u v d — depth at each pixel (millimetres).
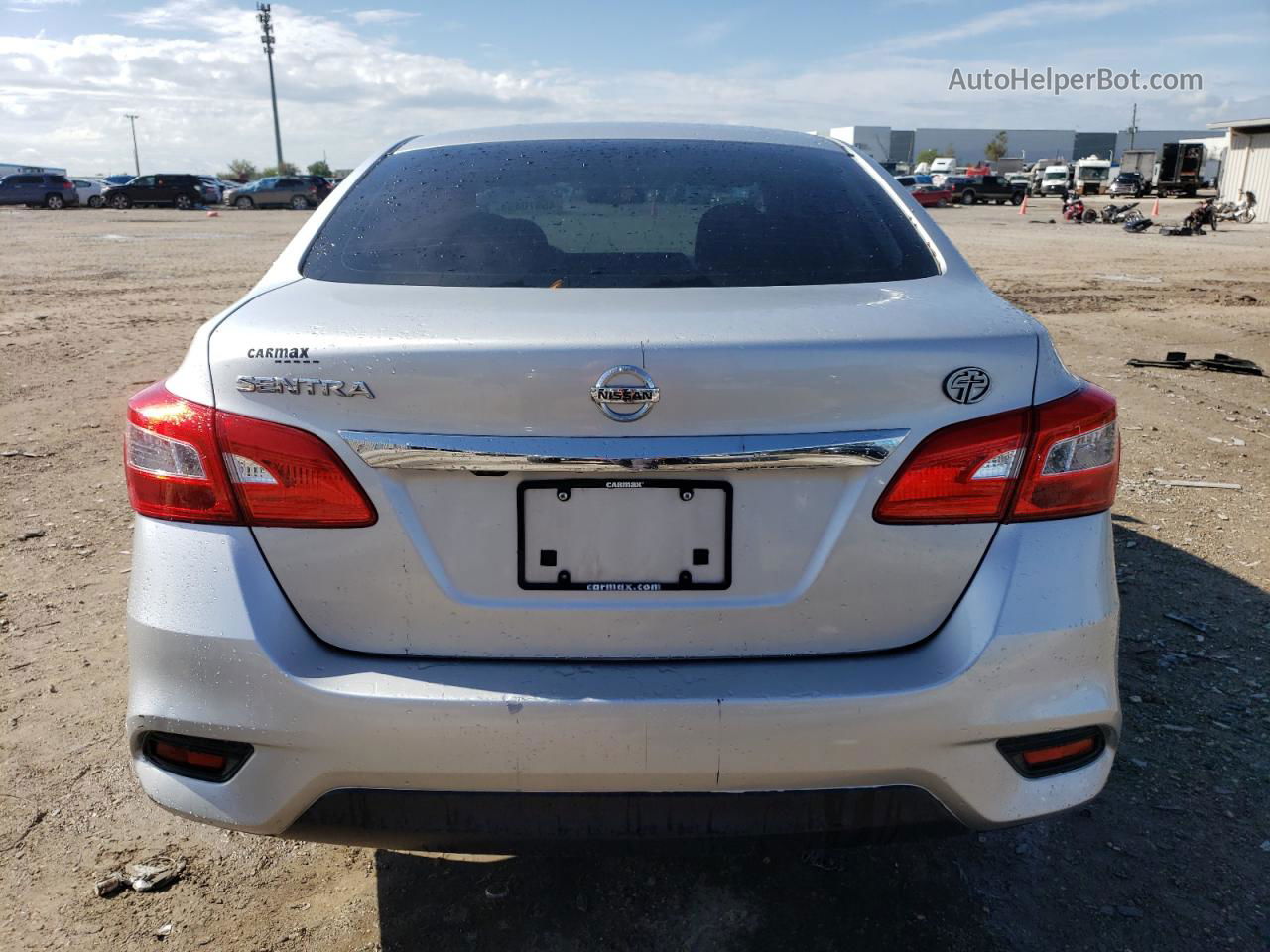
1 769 2836
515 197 2539
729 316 1855
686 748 1745
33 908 2312
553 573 1799
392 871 2461
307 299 2049
